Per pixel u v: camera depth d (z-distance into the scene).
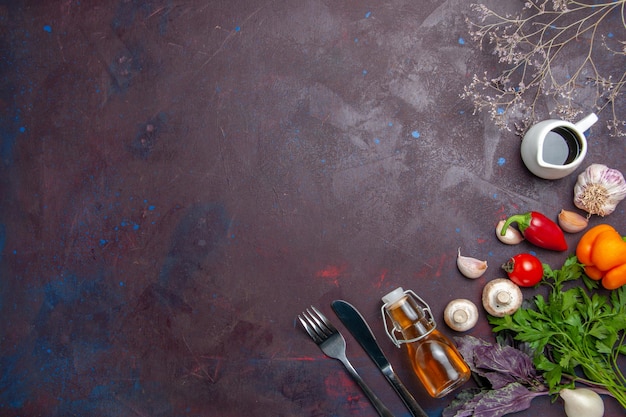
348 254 0.79
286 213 0.79
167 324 0.80
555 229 0.74
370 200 0.79
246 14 0.80
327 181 0.79
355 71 0.79
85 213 0.81
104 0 0.81
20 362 0.81
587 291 0.77
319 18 0.80
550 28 0.78
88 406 0.80
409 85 0.79
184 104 0.81
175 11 0.81
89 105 0.81
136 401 0.80
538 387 0.73
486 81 0.78
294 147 0.80
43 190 0.81
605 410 0.75
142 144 0.81
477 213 0.78
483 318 0.77
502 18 0.78
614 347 0.75
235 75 0.80
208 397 0.79
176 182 0.80
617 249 0.70
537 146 0.73
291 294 0.79
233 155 0.80
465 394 0.74
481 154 0.78
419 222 0.78
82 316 0.81
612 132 0.78
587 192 0.75
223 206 0.80
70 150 0.81
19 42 0.81
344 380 0.78
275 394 0.78
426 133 0.78
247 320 0.79
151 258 0.80
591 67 0.78
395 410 0.77
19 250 0.81
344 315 0.77
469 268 0.76
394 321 0.73
